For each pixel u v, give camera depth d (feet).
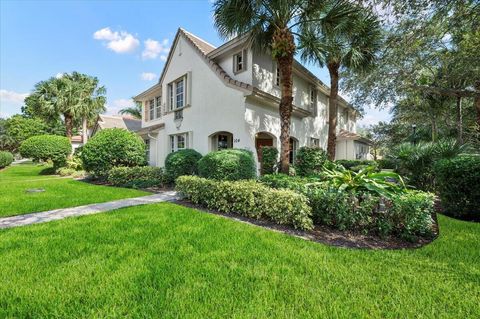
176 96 46.52
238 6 26.05
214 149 39.52
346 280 9.24
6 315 7.41
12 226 15.97
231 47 37.83
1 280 9.22
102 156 38.88
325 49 35.63
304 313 7.39
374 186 17.76
